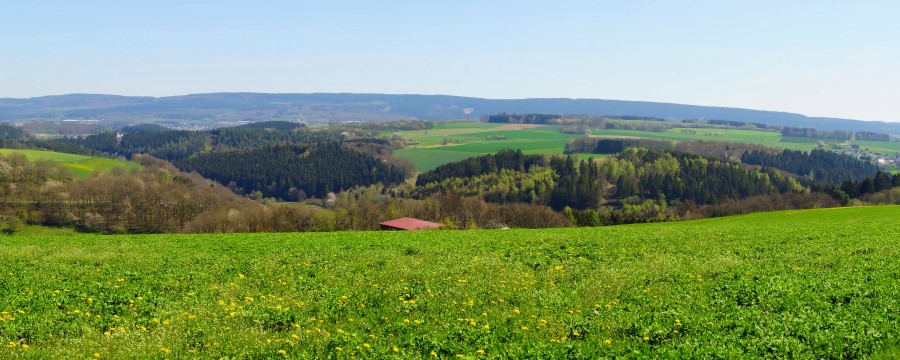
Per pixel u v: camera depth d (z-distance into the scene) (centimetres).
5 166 15225
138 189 14462
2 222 12444
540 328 1845
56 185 14388
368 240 4544
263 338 1795
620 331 1788
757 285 2216
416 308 2158
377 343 1741
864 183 16312
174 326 1925
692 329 1722
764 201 15900
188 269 3072
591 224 14662
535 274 2808
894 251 2950
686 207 16662
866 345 1473
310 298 2341
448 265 3092
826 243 3509
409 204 14812
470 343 1712
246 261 3350
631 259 3175
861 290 2014
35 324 1953
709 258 3073
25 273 2925
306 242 4434
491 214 14575
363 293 2378
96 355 1633
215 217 12431
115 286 2550
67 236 5488
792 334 1591
